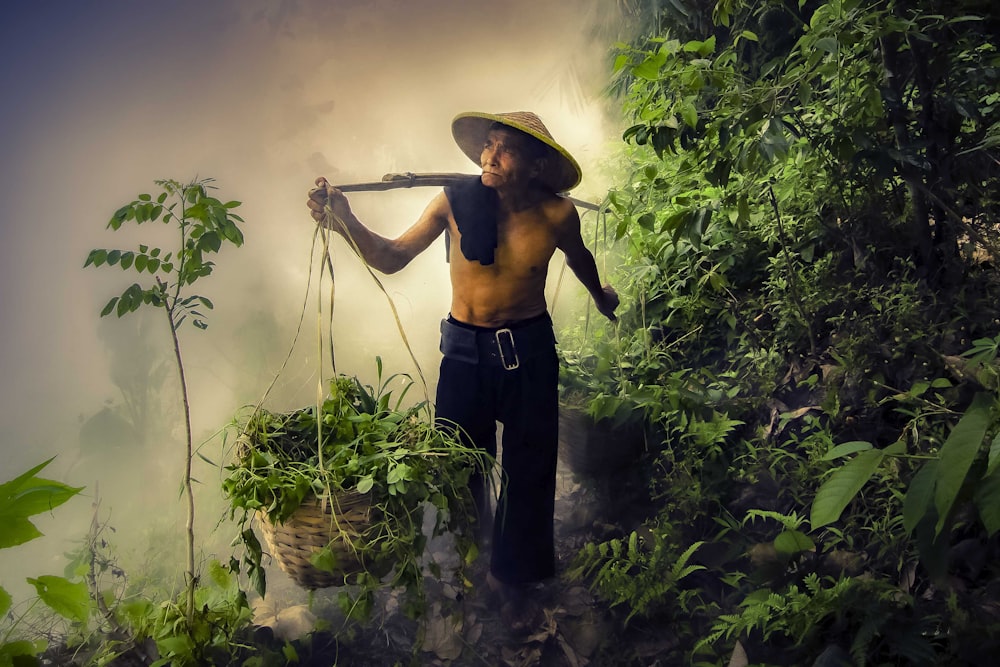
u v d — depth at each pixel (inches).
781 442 133.6
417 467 101.9
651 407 138.0
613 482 145.6
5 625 135.6
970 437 67.4
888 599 96.7
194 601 105.5
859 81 121.3
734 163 115.6
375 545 100.8
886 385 124.2
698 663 107.3
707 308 150.6
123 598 124.0
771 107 110.0
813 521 78.4
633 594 119.6
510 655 120.6
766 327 149.7
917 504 72.0
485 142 118.9
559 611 126.6
